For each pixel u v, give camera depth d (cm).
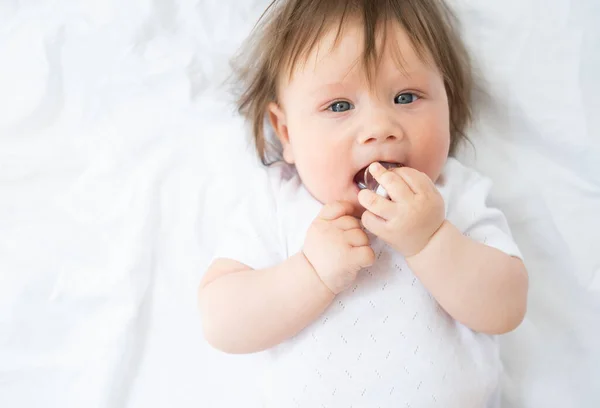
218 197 108
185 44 112
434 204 81
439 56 93
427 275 84
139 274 104
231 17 112
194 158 110
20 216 107
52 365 101
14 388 101
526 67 107
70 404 100
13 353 102
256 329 87
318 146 87
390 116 85
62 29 111
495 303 85
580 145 105
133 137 110
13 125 109
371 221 83
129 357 102
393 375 85
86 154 109
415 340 86
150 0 111
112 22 111
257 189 98
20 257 105
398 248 83
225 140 109
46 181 108
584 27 105
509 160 109
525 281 88
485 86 108
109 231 107
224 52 112
